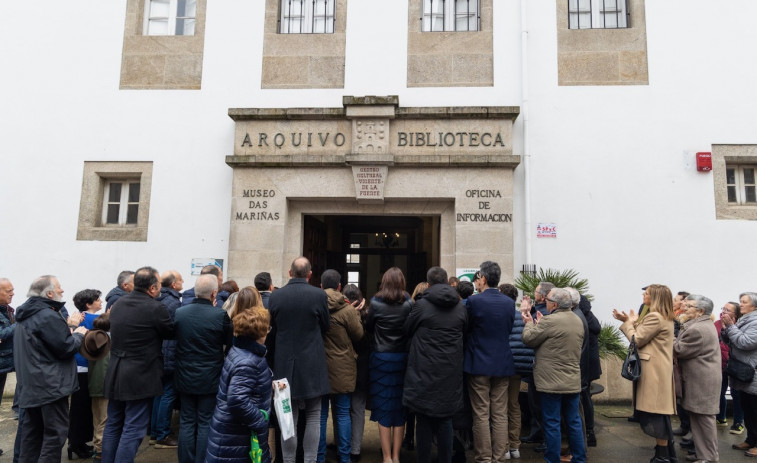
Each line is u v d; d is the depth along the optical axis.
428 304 4.23
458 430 4.81
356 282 11.44
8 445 5.15
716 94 7.07
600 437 5.46
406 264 11.38
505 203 6.98
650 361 4.49
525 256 6.92
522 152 7.14
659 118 7.09
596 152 7.10
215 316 4.13
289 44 7.59
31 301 3.99
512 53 7.36
